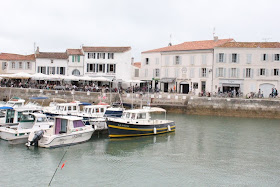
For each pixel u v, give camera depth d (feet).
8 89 173.58
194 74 183.62
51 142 75.31
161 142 88.38
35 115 83.82
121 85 194.18
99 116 100.73
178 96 161.17
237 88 173.99
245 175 63.21
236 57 171.94
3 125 87.20
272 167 68.39
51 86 174.60
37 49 209.77
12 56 208.44
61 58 195.93
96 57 194.29
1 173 60.18
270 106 142.41
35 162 66.69
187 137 95.86
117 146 82.28
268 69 167.53
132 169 65.05
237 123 125.80
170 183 58.29
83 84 193.06
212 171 65.05
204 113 151.53
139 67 218.18
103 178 59.77
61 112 104.37
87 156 72.64
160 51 195.52
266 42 173.68
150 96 164.86
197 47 185.88
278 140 94.27
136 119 93.86
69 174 61.11
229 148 83.61
